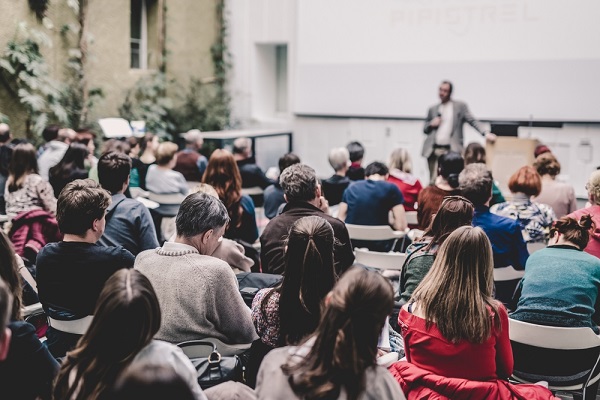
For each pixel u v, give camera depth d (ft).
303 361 5.34
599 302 9.34
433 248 9.87
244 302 8.83
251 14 36.24
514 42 28.55
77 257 8.56
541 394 7.59
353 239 15.47
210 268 8.00
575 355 8.93
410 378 7.55
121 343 5.25
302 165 11.13
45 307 8.82
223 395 6.36
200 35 35.50
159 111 31.83
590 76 27.20
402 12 30.99
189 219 8.33
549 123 28.19
